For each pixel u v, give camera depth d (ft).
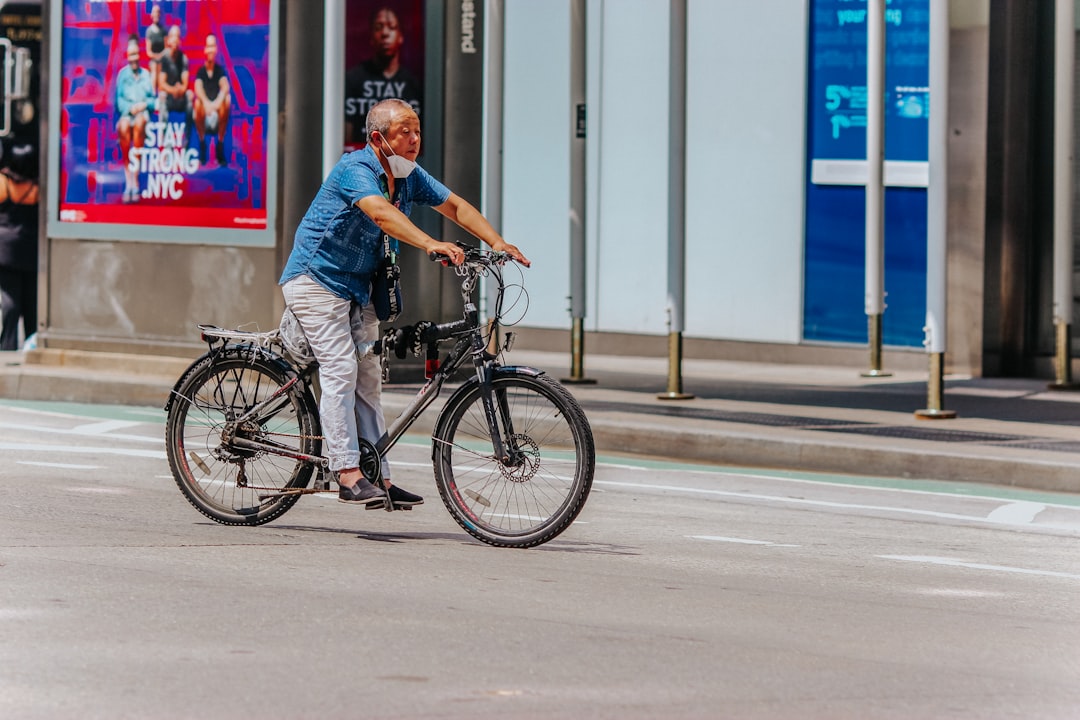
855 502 96.63
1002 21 152.76
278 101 137.39
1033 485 103.81
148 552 70.95
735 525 86.63
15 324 169.48
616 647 56.95
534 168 177.58
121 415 127.54
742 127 166.61
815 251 163.63
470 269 73.00
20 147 168.04
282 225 138.21
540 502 74.64
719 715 48.98
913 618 64.08
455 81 141.08
